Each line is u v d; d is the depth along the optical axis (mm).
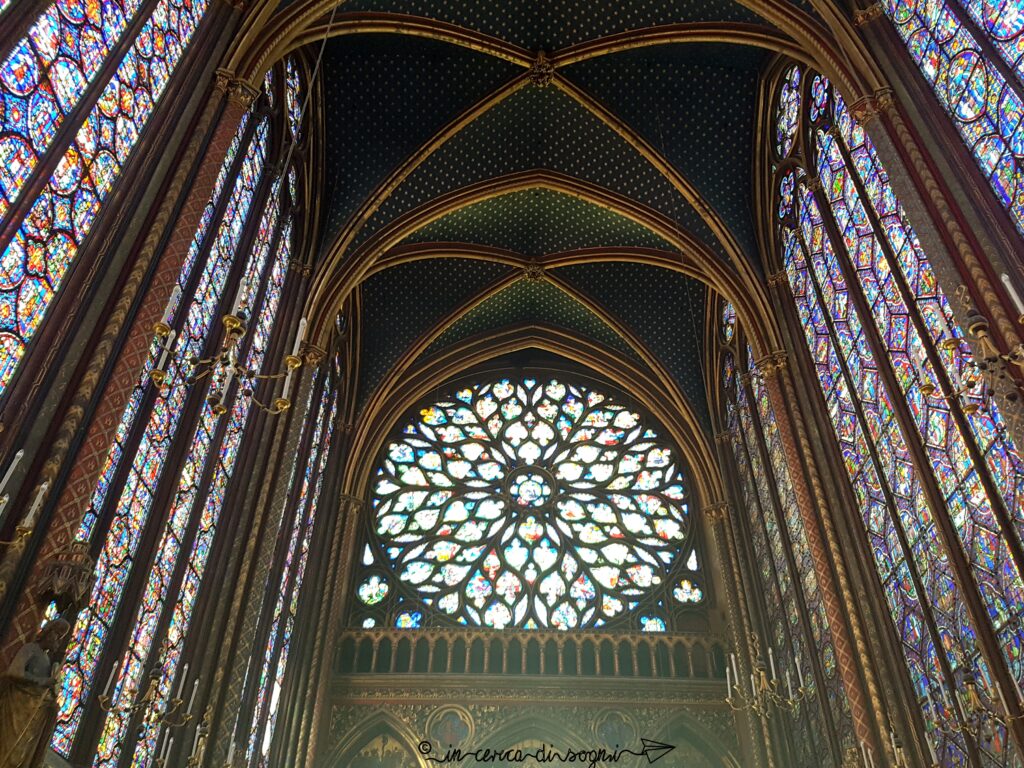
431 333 27594
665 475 28031
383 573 25953
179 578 14398
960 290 11836
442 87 21656
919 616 14719
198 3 14531
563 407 29750
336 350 25781
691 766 22375
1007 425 10758
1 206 9312
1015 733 11273
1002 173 12602
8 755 8078
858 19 15555
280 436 18203
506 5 20031
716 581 25297
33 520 8375
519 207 25312
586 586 25703
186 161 12875
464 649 24125
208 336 15609
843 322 17938
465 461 28484
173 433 14289
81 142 10891
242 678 15445
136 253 11578
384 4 18891
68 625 9055
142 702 11688
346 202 21812
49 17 10211
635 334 27875
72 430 9750
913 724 14711
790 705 17828
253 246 17562
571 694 23234
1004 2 12977
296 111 20391
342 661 23922
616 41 20250
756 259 21922
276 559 19328
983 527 12844
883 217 16156
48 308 10305
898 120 14148
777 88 21359
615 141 22906
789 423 19156
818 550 17266
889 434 15859
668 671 23781
